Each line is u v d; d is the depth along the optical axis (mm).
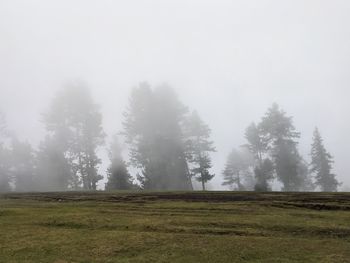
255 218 20703
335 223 19359
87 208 24734
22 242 16562
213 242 16203
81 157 60062
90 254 14938
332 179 64375
